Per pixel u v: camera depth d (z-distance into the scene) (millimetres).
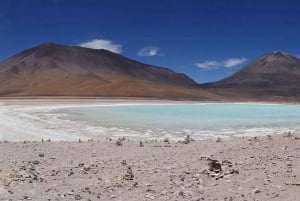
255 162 13000
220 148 15500
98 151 15898
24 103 83438
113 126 32688
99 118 42156
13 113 48438
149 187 10758
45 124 33812
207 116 47781
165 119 41188
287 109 75875
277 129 31781
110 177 11781
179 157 14180
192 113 54594
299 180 10711
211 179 11289
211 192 10250
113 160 14078
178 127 32344
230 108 79188
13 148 16688
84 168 12766
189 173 11914
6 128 29078
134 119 40781
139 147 16672
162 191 10383
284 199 9570
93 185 11016
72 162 13953
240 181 10977
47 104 82375
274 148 14961
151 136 26172
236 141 17375
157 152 15289
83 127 31703
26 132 27172
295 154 13891
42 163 13867
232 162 13102
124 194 10227
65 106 75125
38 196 10086
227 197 9852
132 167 12945
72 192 10406
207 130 30453
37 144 17859
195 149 15602
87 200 9781
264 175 11398
